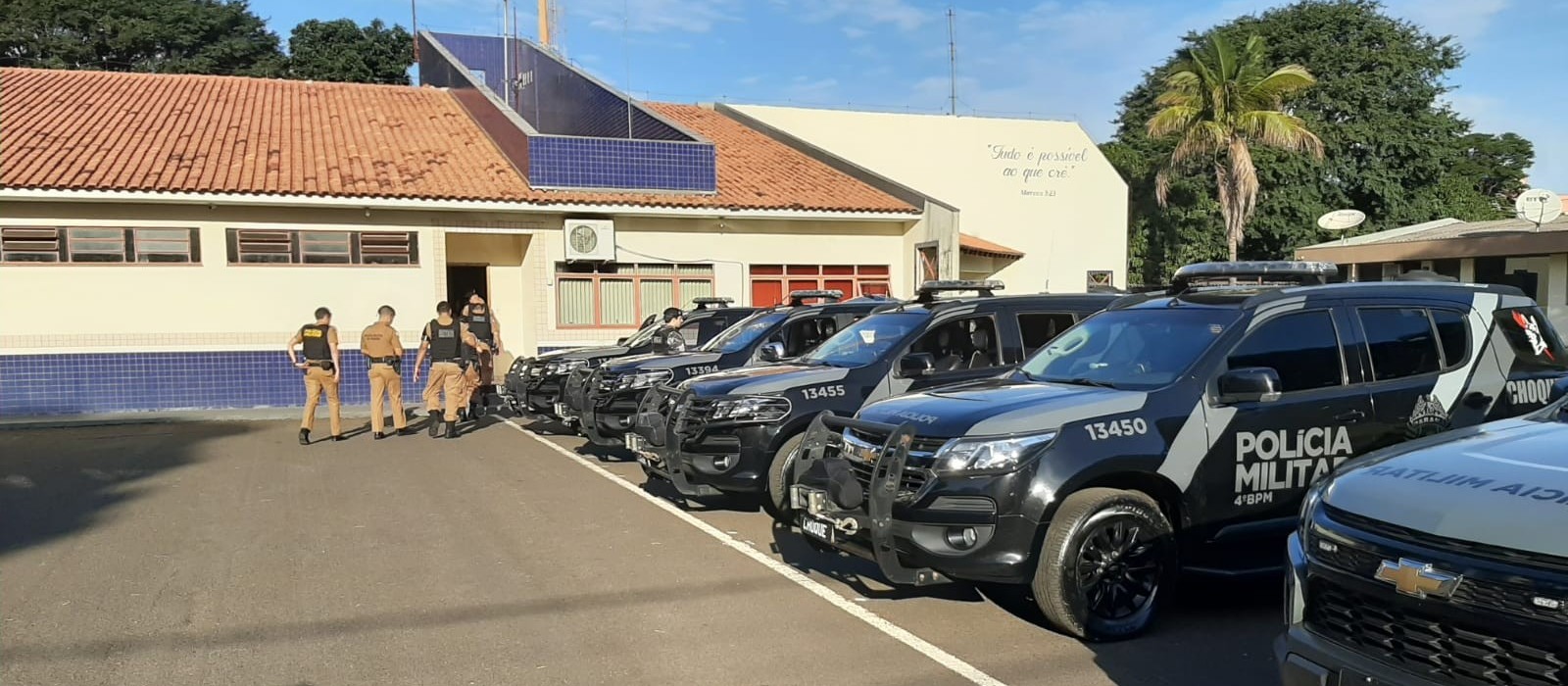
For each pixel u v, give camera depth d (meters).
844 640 5.11
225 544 7.14
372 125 19.45
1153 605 5.09
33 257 14.26
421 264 16.17
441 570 6.45
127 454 11.27
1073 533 4.82
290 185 15.10
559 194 16.66
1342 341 5.68
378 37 43.28
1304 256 25.20
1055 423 4.96
